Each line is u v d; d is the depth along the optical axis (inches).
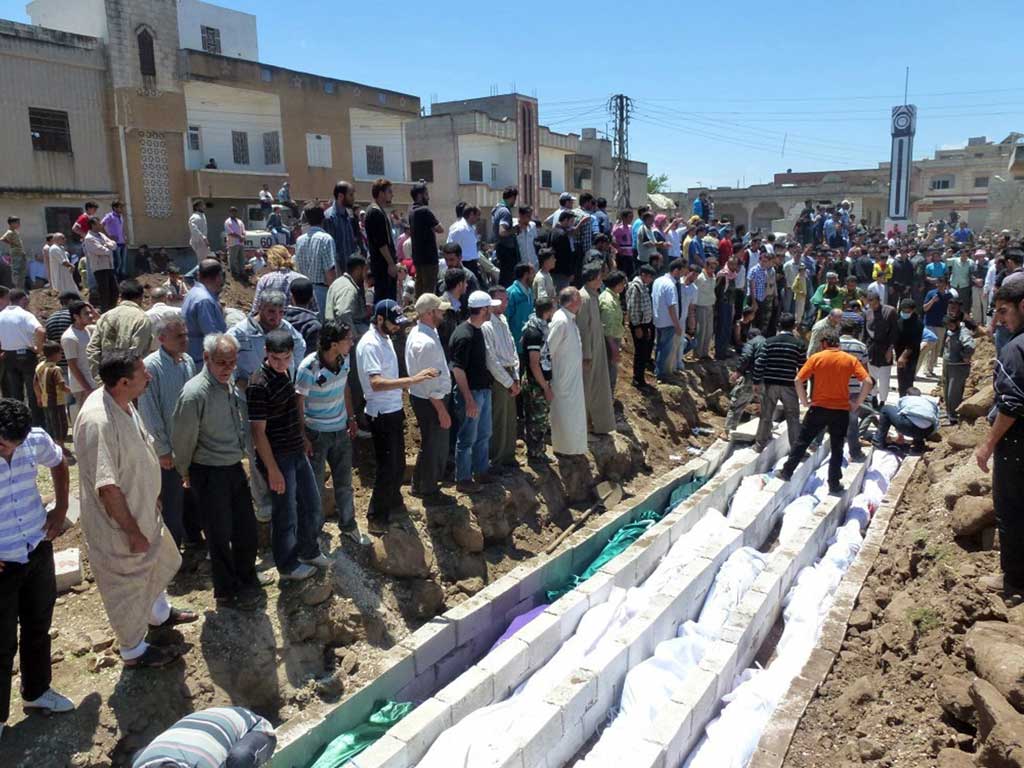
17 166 786.8
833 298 607.2
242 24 1146.7
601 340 393.4
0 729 173.0
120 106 865.5
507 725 201.2
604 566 291.3
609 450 392.2
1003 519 205.0
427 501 301.4
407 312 420.8
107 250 565.6
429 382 287.0
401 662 233.0
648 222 561.0
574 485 361.4
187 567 244.4
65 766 173.3
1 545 167.9
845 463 408.2
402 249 552.7
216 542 221.6
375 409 272.2
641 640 247.4
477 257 406.0
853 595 262.5
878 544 310.0
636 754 189.9
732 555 312.2
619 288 410.9
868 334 489.4
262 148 1077.1
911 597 234.4
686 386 503.8
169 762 141.1
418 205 356.8
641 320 462.0
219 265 265.3
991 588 210.2
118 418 184.4
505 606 275.4
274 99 1051.3
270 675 216.4
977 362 543.8
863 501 374.9
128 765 181.9
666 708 208.5
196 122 993.5
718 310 570.9
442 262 432.5
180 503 236.1
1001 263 618.8
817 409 365.4
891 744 181.8
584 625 255.9
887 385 483.5
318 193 1107.9
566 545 320.2
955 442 370.0
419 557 277.4
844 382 358.9
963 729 177.9
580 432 358.0
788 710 200.8
